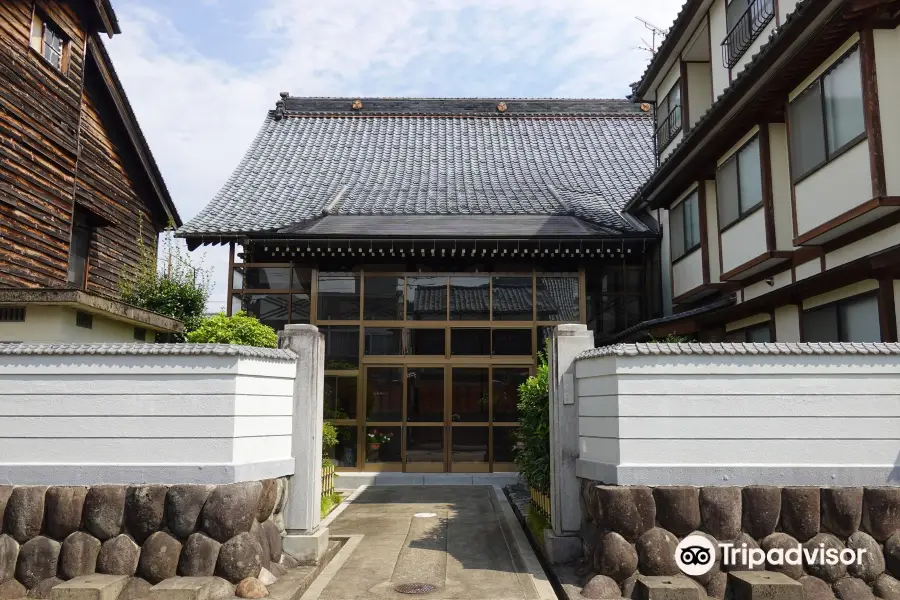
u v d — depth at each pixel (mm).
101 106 12469
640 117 19641
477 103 19812
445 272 12898
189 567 5055
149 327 10180
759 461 5227
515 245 12258
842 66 7434
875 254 6625
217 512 5105
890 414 5227
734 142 10148
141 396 5395
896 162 6730
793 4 8945
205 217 13375
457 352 12688
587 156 17625
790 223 8977
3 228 9281
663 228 13258
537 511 7605
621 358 5363
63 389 5426
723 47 11031
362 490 11031
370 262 12883
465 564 6324
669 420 5281
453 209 13641
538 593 5438
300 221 12828
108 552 5102
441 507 9367
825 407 5250
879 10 6797
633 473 5207
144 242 14164
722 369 5309
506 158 17469
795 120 8414
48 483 5312
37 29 10250
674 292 12594
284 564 5918
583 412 6133
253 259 12898
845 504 4996
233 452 5297
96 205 12227
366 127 19078
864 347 5285
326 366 12594
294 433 6262
